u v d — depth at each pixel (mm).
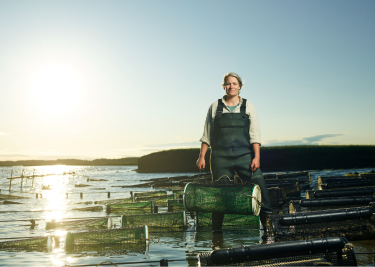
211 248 4891
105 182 51031
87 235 5438
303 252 2867
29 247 5402
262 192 5312
